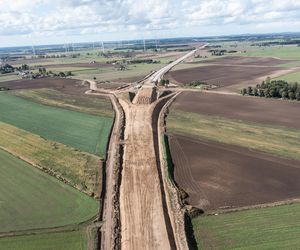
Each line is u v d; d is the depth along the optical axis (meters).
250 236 38.34
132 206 45.50
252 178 52.28
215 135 71.44
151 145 66.50
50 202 46.91
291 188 49.12
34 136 73.56
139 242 38.34
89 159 59.94
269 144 65.69
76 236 39.41
